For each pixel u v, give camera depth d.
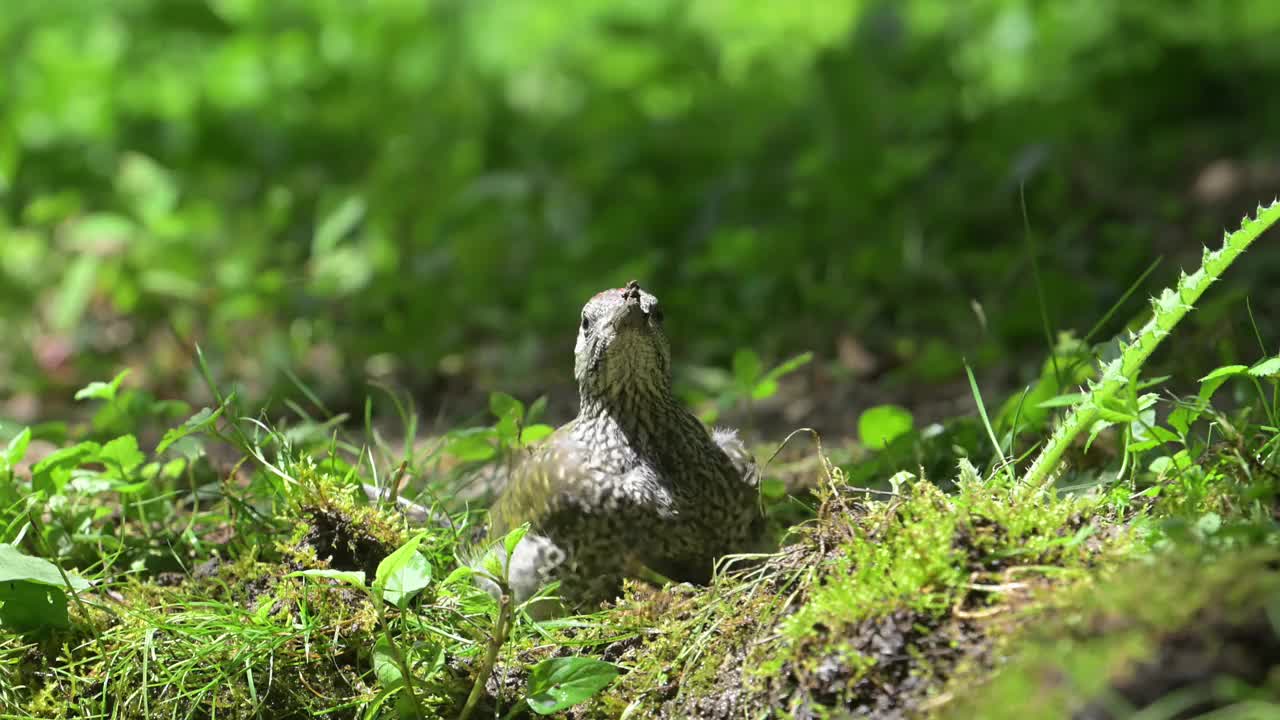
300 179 10.48
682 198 9.38
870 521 3.32
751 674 3.24
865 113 9.95
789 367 5.26
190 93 12.23
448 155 10.89
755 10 15.08
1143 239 7.72
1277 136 9.54
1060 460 4.04
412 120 11.77
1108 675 2.64
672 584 3.82
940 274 7.82
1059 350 4.63
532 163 10.93
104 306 8.30
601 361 4.04
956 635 3.01
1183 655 2.64
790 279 7.97
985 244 8.41
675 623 3.53
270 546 4.14
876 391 6.71
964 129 10.06
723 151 10.44
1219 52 11.16
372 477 4.91
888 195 8.81
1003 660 2.87
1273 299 6.45
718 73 12.98
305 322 7.88
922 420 6.16
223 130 11.21
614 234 9.05
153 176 9.02
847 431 6.16
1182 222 8.17
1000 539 3.16
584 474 3.99
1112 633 2.72
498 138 11.56
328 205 9.55
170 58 13.54
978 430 4.54
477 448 4.84
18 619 3.79
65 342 7.88
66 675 3.75
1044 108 10.43
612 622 3.68
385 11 14.91
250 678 3.61
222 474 5.10
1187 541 2.86
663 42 14.12
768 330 7.68
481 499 4.88
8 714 3.67
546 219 9.59
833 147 9.38
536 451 4.32
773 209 9.02
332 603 3.78
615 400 4.06
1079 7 12.70
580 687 3.37
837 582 3.19
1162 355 5.44
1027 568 3.03
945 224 8.48
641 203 9.34
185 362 7.68
